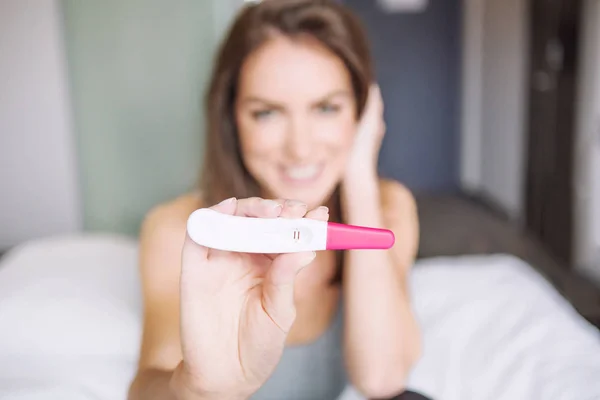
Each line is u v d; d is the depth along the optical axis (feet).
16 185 5.28
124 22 4.94
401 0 11.87
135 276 4.04
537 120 9.07
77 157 5.24
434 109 12.30
